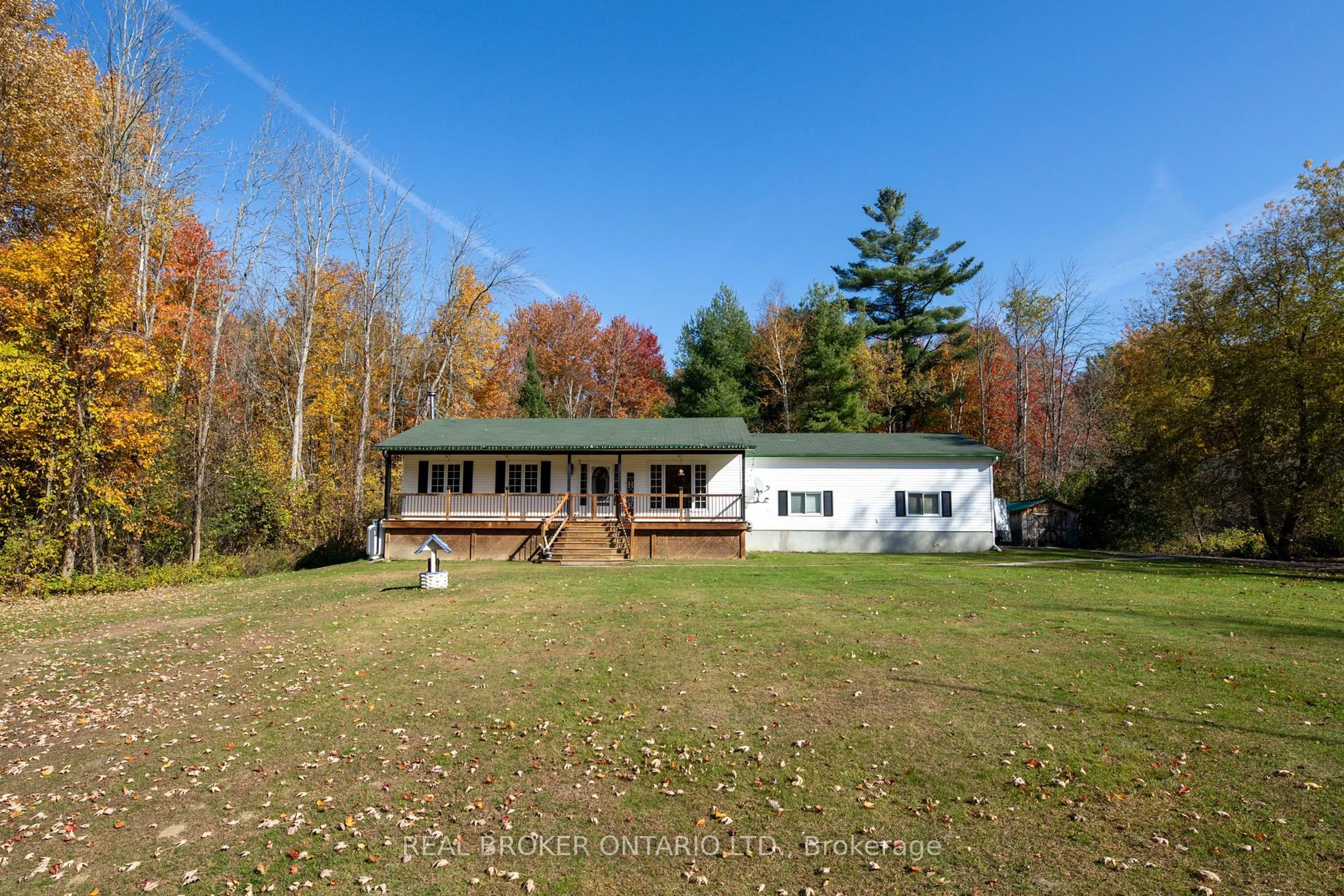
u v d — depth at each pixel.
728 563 22.83
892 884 4.56
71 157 22.42
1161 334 29.94
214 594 17.67
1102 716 7.20
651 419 31.25
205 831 5.52
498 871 4.88
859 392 44.09
